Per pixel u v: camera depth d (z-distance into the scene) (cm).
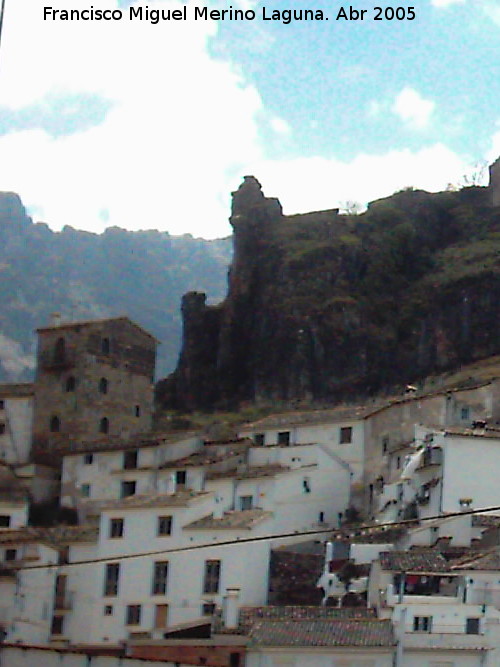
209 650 9844
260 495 12431
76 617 11681
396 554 10281
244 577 11169
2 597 11381
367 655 9256
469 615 9438
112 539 11800
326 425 13650
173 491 12800
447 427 12662
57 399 15250
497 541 10731
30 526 13575
